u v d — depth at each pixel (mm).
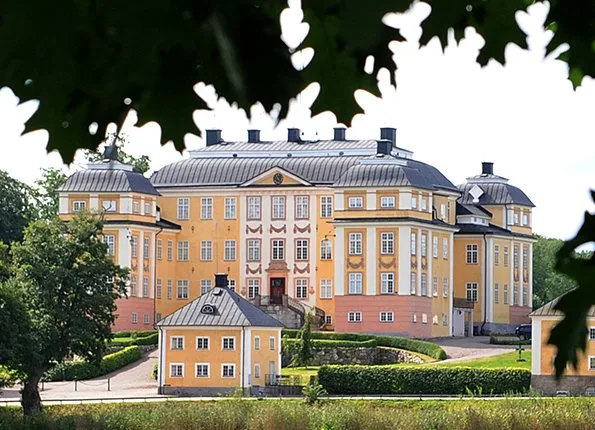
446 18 4000
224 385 95062
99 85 3422
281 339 106500
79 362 101312
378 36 3695
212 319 95938
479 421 68188
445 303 125312
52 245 78625
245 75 3434
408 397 86875
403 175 120688
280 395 93562
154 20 3398
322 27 3834
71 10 3365
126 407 79750
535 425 68312
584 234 3615
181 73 3424
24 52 3369
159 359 95938
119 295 81250
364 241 120438
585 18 3875
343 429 68562
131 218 124812
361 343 109062
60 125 3473
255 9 3490
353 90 4098
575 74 4512
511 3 4426
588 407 72188
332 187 121625
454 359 104688
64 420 70375
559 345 3549
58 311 77375
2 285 74750
